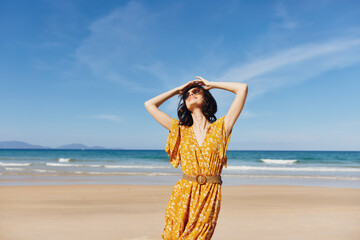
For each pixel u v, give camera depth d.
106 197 8.95
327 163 36.75
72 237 4.85
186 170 2.25
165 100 2.58
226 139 2.31
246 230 5.36
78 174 18.11
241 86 2.37
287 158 49.81
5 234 5.02
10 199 8.48
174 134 2.43
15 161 35.78
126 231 5.21
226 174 19.86
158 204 7.88
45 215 6.52
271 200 8.69
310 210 7.23
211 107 2.43
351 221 6.07
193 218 2.14
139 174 18.33
